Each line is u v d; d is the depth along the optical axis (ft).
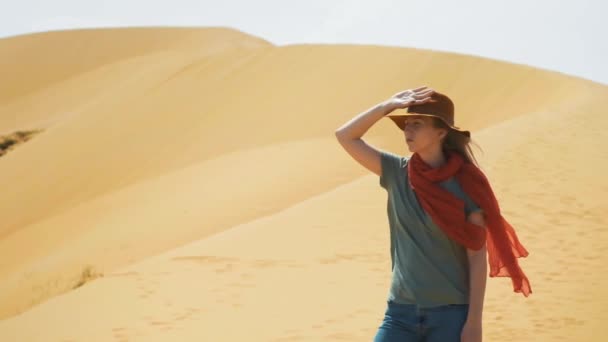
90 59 280.51
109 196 129.59
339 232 46.34
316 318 30.42
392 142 122.62
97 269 87.61
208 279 38.65
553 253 36.99
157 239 92.94
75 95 256.52
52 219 127.24
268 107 156.35
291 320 30.42
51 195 154.51
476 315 11.23
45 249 113.50
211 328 30.37
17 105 261.65
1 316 81.00
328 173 101.19
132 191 127.54
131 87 200.23
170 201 109.40
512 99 128.98
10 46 292.40
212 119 161.07
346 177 98.73
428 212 11.26
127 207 117.19
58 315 34.99
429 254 11.43
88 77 267.39
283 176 104.53
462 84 140.56
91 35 290.35
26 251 118.21
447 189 11.32
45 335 31.94
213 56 191.42
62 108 250.78
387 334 11.71
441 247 11.37
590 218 43.14
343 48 167.02
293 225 49.32
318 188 95.71
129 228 101.96
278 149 124.98
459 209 11.16
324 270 38.73
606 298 28.78
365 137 125.59
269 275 38.55
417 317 11.55
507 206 46.93
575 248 37.55
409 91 11.76
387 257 40.60
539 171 54.24
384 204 52.03
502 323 26.84
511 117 120.67
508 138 65.26
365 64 157.28
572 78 132.57
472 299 11.28
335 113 146.61
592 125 70.49
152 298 35.99
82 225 118.83
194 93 175.52
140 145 162.81
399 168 11.81
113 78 259.60
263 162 117.29
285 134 144.66
